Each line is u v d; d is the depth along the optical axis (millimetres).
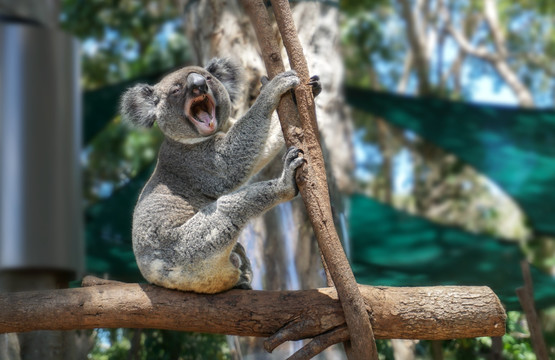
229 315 4164
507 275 8492
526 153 8758
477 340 8188
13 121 5012
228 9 6727
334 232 3869
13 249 4891
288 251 6285
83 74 14305
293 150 3965
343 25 15984
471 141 8891
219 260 4449
